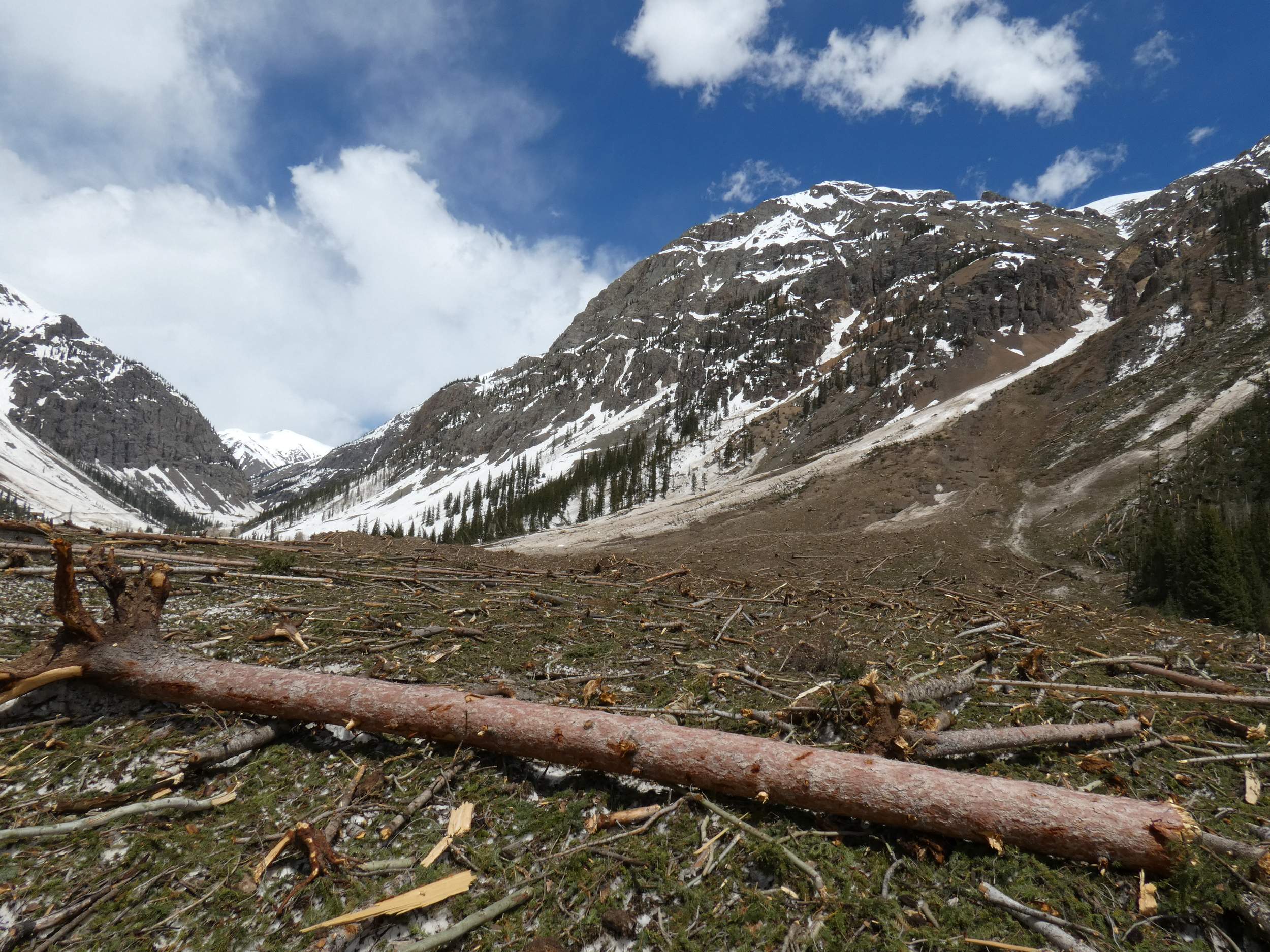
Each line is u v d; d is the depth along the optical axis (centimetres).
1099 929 314
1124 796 455
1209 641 1123
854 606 1295
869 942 304
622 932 311
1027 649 924
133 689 488
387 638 738
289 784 415
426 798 405
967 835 365
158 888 328
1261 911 308
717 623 1005
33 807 375
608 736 424
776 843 366
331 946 292
